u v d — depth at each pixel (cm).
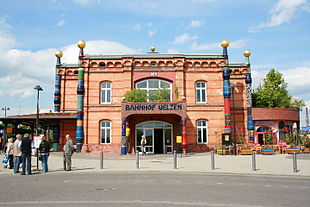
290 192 917
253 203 758
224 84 2894
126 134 2694
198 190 945
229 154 2564
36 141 1580
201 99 2955
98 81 2950
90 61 2961
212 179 1217
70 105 3195
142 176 1313
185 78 2964
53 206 721
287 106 4306
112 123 2881
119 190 942
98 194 874
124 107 2594
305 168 1590
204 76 2973
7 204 746
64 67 3234
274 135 3084
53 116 2880
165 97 2805
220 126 2897
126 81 2920
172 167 1655
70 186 1027
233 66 3142
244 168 1598
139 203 750
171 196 844
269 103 4172
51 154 2614
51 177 1288
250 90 3084
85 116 2878
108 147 2844
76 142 2936
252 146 2648
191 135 2870
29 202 768
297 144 2767
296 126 3319
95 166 1714
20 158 1480
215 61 2973
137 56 2969
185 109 2611
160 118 2906
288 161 1944
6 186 1041
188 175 1356
